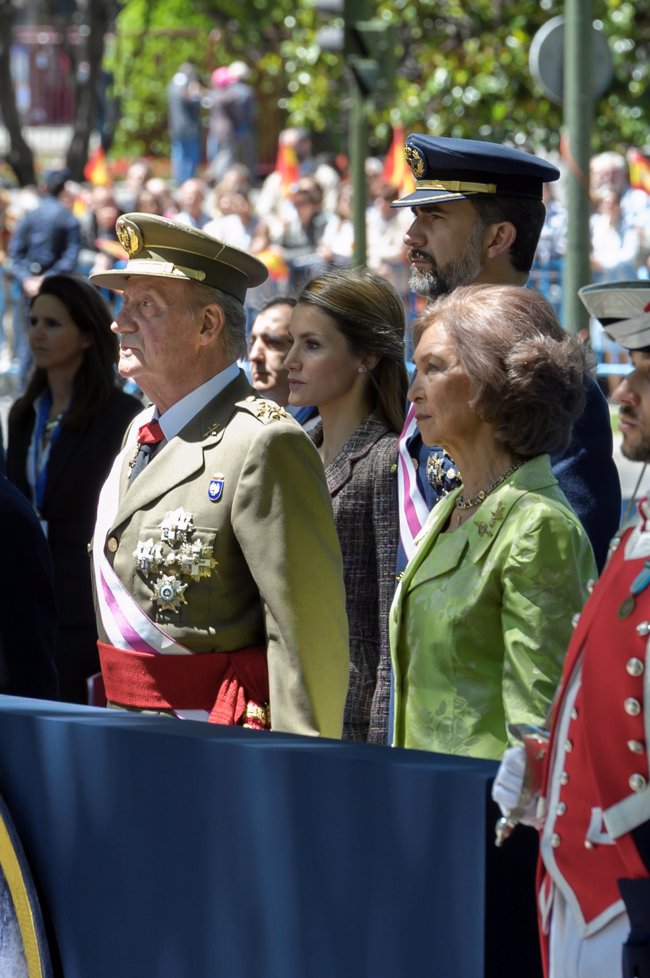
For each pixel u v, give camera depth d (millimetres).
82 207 74688
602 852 9438
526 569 11617
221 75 99125
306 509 13969
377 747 10625
